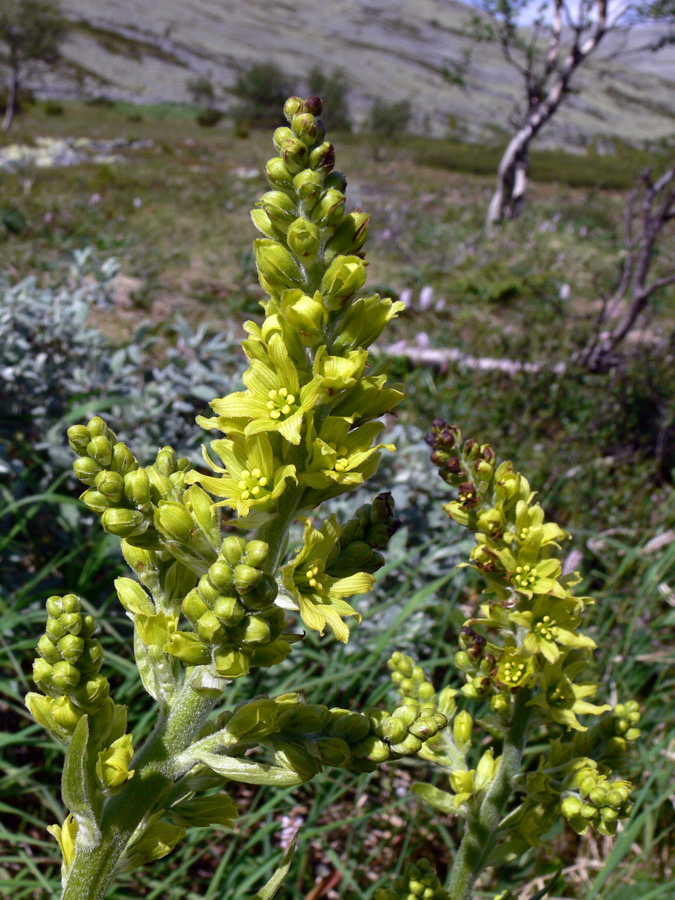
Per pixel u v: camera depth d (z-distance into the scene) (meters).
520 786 2.48
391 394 1.69
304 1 145.88
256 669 4.15
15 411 5.25
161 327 9.91
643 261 10.92
